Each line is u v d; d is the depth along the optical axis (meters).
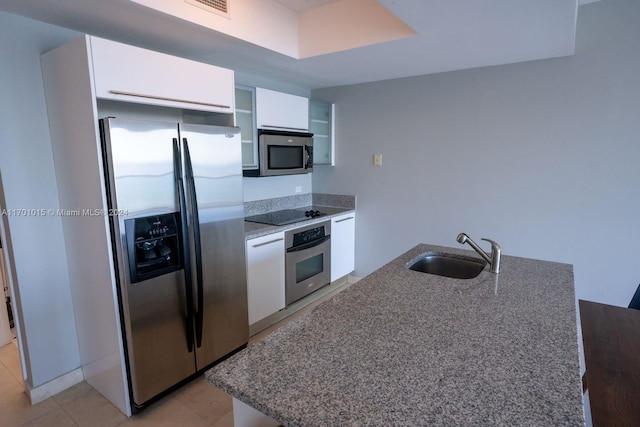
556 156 2.65
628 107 2.37
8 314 2.80
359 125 3.60
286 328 1.21
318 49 2.49
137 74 1.85
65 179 1.99
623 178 2.43
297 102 3.25
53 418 1.98
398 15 1.79
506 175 2.87
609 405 0.95
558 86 2.58
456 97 3.01
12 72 1.86
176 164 1.97
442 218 3.22
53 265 2.11
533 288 1.58
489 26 1.94
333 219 3.46
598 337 1.30
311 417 0.80
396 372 0.95
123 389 1.96
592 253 2.60
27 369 2.11
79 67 1.72
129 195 1.79
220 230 2.28
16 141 1.91
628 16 2.30
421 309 1.36
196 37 2.14
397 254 3.54
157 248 1.97
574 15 1.79
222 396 2.16
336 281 3.77
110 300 1.88
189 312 2.12
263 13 2.29
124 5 1.70
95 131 1.71
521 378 0.92
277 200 3.65
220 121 2.50
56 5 1.71
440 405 0.83
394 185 3.46
